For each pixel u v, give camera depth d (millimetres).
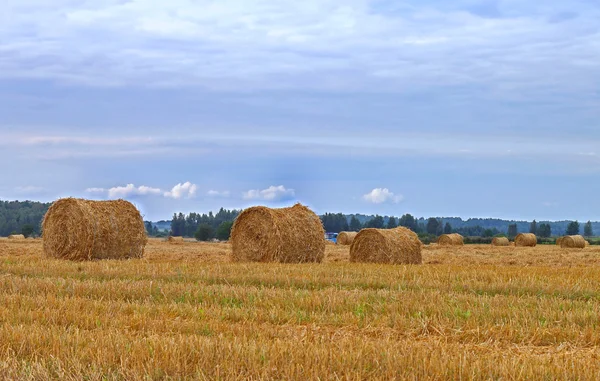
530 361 8281
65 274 17797
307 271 18484
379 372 7914
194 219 130000
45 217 25125
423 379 7570
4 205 119250
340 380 7613
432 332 10852
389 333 10703
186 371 7934
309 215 25641
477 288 15516
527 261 31922
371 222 116938
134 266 19484
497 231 130000
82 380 7715
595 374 7730
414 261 27141
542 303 12898
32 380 7688
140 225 25688
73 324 10688
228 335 9750
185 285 15320
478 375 7699
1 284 15070
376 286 15984
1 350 8797
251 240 25188
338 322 11367
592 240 74500
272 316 11633
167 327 10508
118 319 11047
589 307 12406
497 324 10898
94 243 24188
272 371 7840
